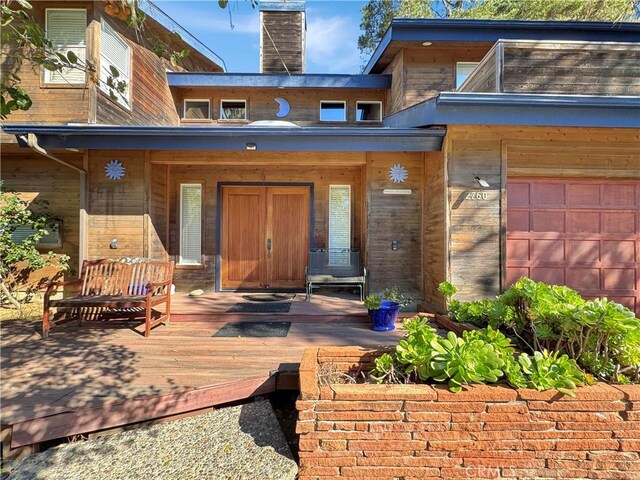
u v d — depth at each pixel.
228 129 4.78
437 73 7.15
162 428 2.29
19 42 1.91
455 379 2.01
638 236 4.95
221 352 3.29
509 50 4.73
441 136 4.71
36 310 5.14
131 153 5.31
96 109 5.44
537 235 4.87
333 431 1.94
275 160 5.38
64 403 2.30
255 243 6.41
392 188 5.33
